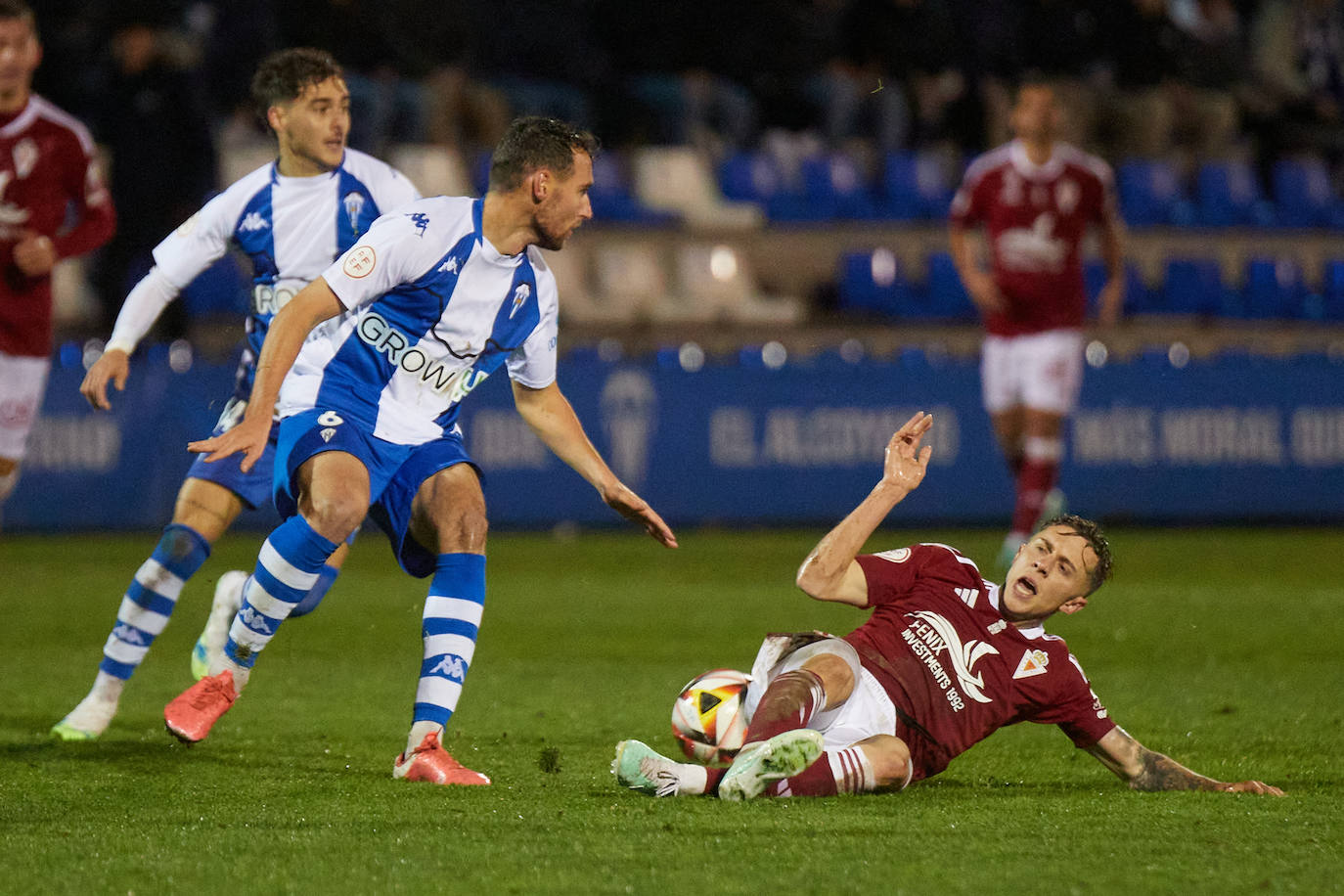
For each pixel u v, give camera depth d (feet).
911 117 194.59
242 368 58.85
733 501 156.15
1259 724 61.87
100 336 153.99
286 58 56.75
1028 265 125.70
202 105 153.07
